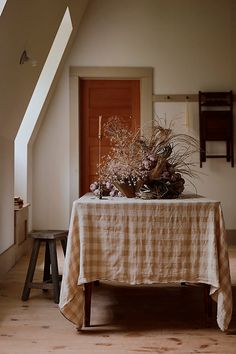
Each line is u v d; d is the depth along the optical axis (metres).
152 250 2.84
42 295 3.67
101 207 2.85
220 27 6.39
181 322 2.99
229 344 2.58
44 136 6.35
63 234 3.63
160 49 6.38
